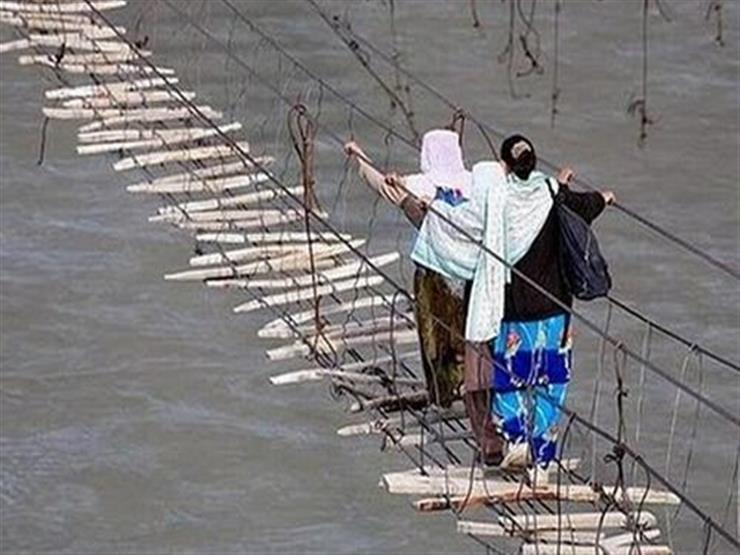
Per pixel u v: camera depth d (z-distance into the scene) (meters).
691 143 59.62
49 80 61.62
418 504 29.91
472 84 63.06
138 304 50.94
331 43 65.69
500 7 67.94
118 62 53.53
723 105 61.91
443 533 42.69
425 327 31.05
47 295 51.31
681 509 43.06
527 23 64.38
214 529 43.19
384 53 65.00
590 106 61.75
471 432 31.52
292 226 45.00
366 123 60.59
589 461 43.06
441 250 29.56
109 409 47.06
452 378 31.23
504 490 29.81
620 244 53.81
